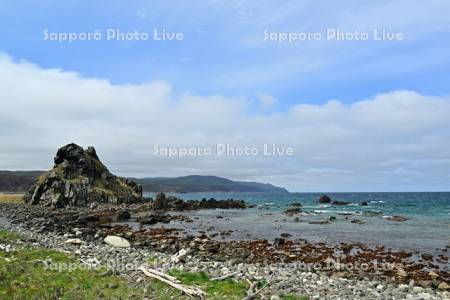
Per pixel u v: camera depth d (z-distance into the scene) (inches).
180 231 1683.1
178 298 547.8
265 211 3127.5
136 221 2182.6
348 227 1845.5
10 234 1087.6
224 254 1094.4
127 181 4284.0
